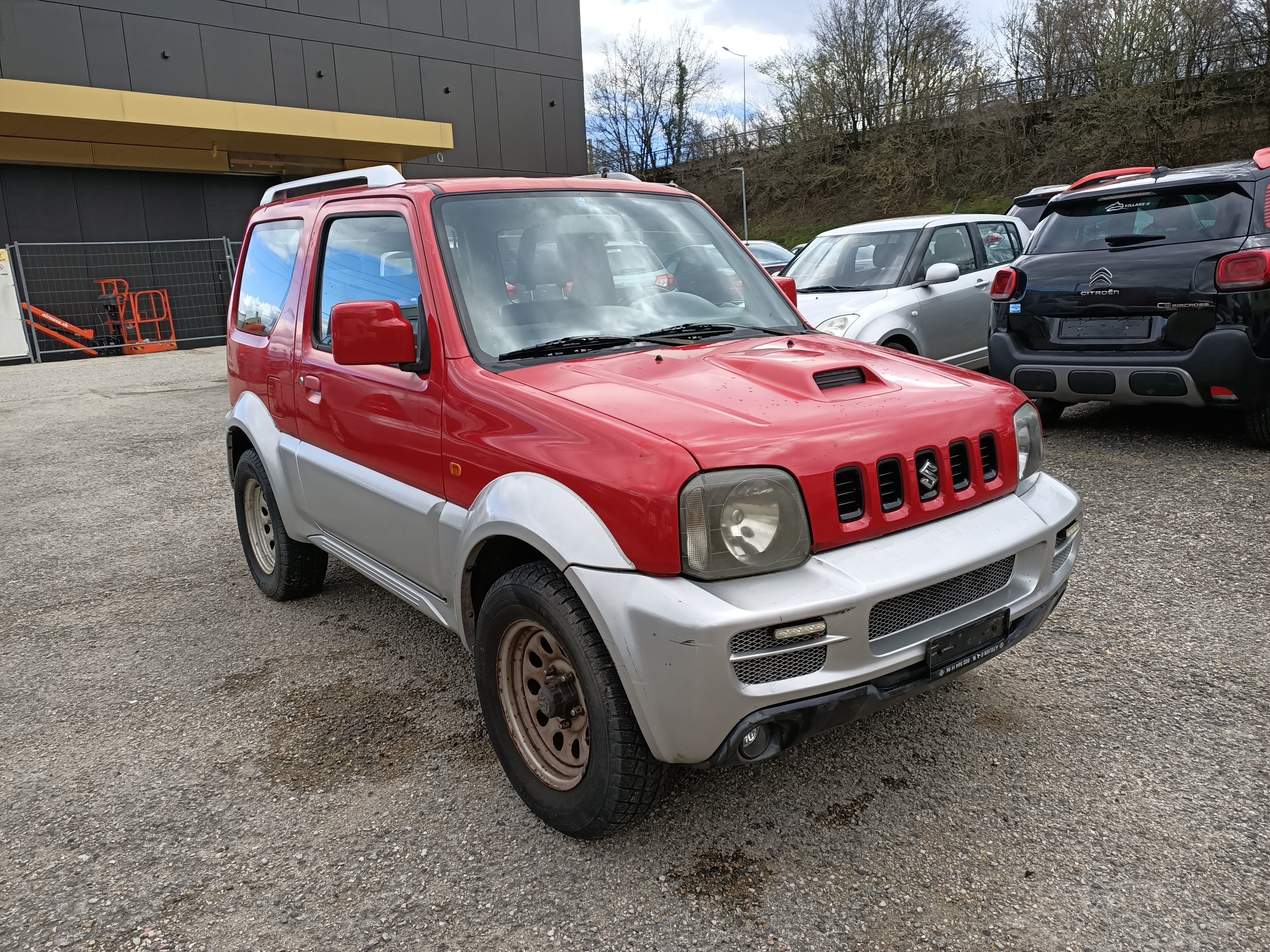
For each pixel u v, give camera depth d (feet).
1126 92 117.70
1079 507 9.23
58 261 69.62
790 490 7.16
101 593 15.97
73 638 13.99
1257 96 111.24
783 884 7.66
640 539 7.06
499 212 10.64
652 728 7.13
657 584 7.00
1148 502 16.93
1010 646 8.46
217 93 75.97
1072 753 9.36
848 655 7.20
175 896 7.90
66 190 69.92
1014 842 8.04
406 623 13.97
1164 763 9.09
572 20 100.32
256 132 70.28
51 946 7.34
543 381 8.66
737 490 6.99
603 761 7.57
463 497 9.05
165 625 14.33
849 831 8.31
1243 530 15.19
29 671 12.80
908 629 7.64
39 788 9.76
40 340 68.13
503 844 8.41
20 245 66.74
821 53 172.45
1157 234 19.27
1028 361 20.84
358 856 8.34
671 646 6.83
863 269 26.71
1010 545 8.04
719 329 10.70
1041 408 23.54
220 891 7.94
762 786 9.07
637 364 9.15
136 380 48.70
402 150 83.51
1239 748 9.26
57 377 51.44
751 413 7.75
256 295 14.52
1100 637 11.87
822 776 9.20
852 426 7.71
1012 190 143.64
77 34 68.59
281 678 12.19
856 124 171.73
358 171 12.87
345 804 9.20
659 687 6.97
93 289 71.26
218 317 78.02
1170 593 13.04
